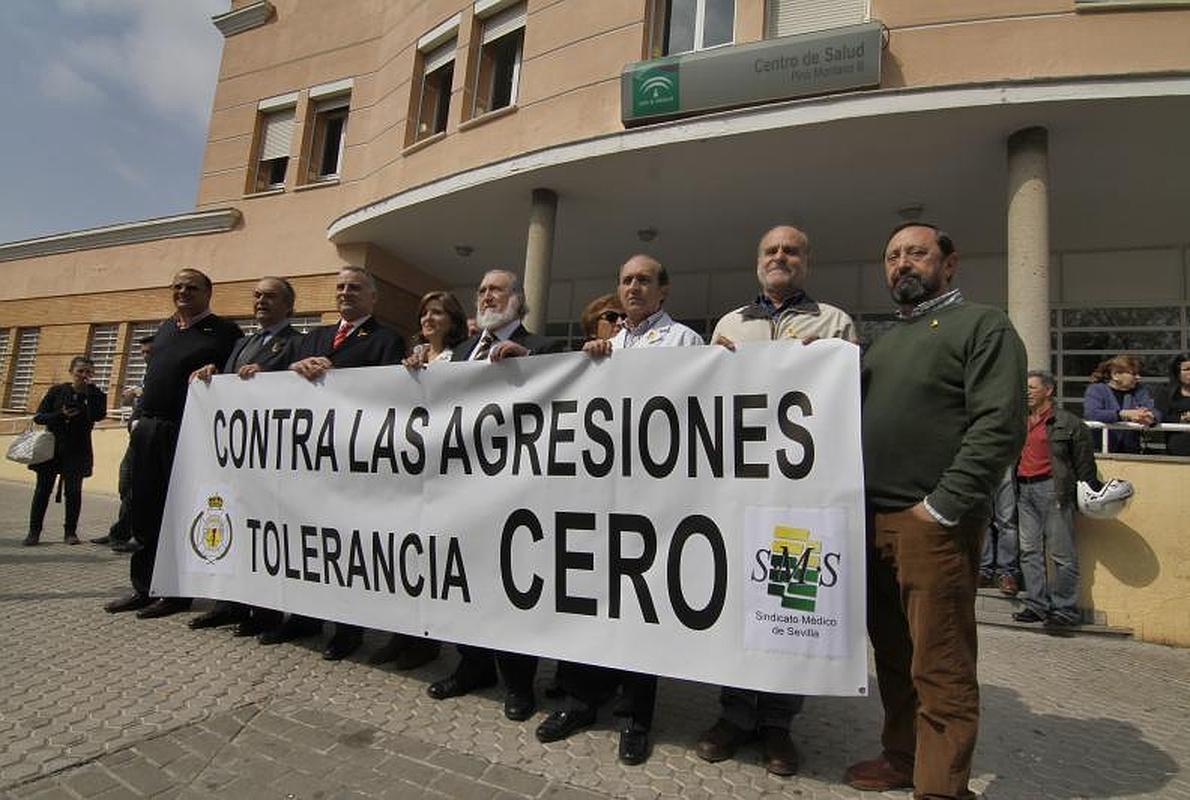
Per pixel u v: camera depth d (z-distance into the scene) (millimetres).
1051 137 6102
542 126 7828
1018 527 5277
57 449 6570
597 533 2705
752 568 2414
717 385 2584
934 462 2213
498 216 8836
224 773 2336
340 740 2598
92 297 13367
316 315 10789
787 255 2826
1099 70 5770
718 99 6488
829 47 6098
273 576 3537
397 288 10820
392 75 10352
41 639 3631
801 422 2424
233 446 3762
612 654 2588
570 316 11102
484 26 9102
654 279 3174
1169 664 4324
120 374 12641
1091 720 3205
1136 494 5074
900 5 6246
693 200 7859
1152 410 5547
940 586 2113
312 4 12211
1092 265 8414
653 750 2604
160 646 3584
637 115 6832
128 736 2561
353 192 10859
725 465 2523
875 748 2713
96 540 6836
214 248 12086
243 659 3430
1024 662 4168
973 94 5688
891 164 6734
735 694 2562
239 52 12852
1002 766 2652
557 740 2654
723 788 2326
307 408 3541
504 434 2979
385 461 3258
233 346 4387
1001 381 2088
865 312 9172
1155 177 6691
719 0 7297
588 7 7680
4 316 14555
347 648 3539
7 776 2248
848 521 2289
